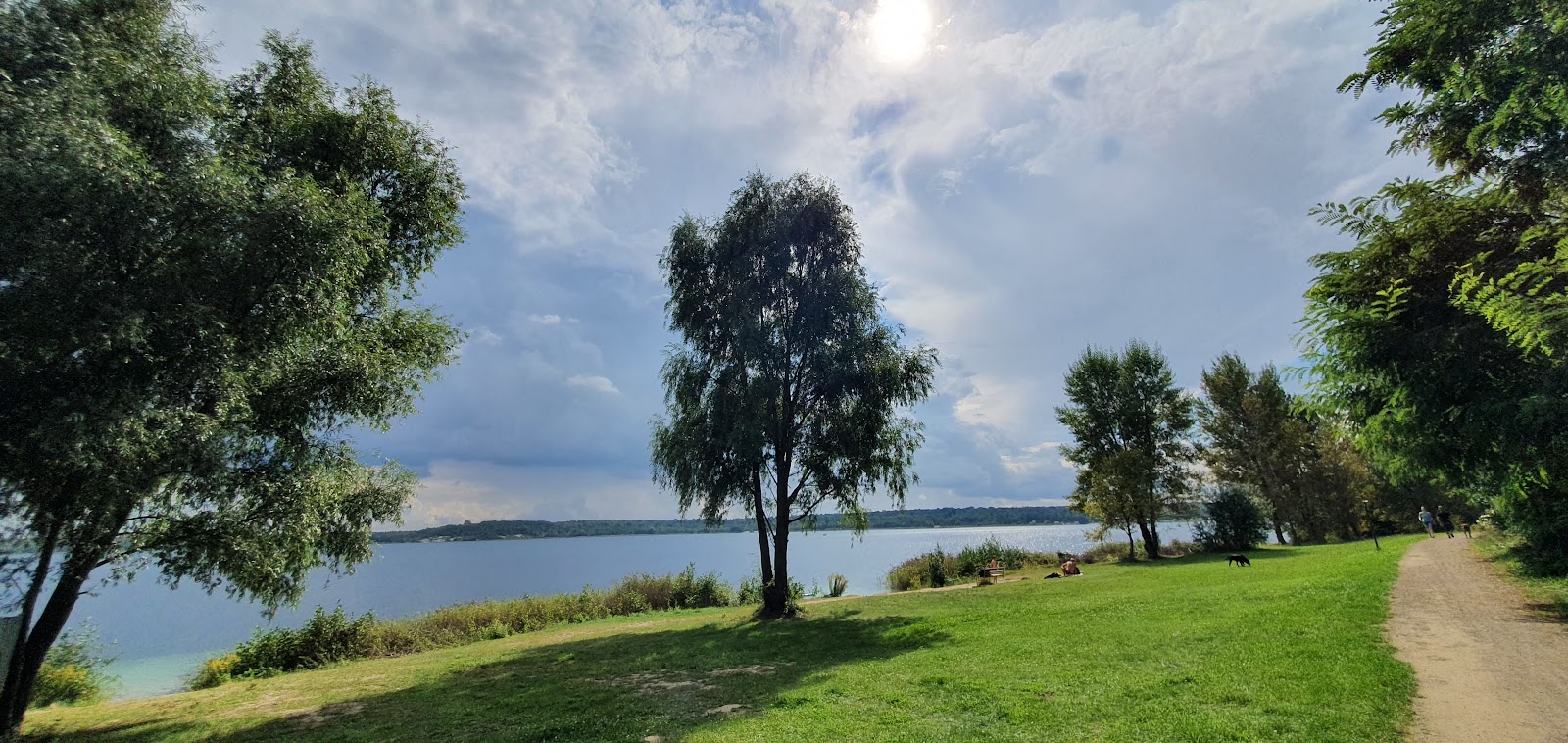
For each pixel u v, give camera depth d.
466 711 11.05
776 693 10.51
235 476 10.48
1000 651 12.27
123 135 8.16
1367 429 10.48
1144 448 43.16
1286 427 46.09
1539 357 7.46
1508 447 8.88
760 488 22.48
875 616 19.81
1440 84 8.08
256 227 9.34
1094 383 45.53
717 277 22.61
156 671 20.31
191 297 8.78
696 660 14.52
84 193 7.56
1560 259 6.19
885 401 21.56
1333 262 10.27
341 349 12.34
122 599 42.75
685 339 23.12
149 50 9.80
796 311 22.38
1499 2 6.69
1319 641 9.98
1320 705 7.20
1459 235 8.91
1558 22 5.94
